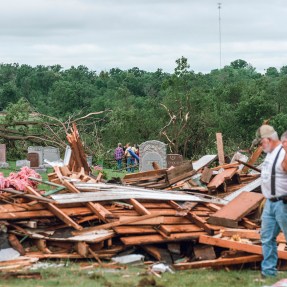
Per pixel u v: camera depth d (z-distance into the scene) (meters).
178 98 56.03
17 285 9.42
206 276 10.38
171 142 50.84
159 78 137.38
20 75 140.00
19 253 11.27
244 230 11.99
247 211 12.81
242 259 10.98
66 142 45.69
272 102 76.38
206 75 136.50
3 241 11.39
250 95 69.94
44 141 44.03
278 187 9.95
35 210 12.18
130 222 11.89
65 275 10.13
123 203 13.13
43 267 10.68
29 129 46.25
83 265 10.95
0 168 35.31
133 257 11.30
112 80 130.12
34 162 35.09
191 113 54.19
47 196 12.64
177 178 17.61
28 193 13.01
